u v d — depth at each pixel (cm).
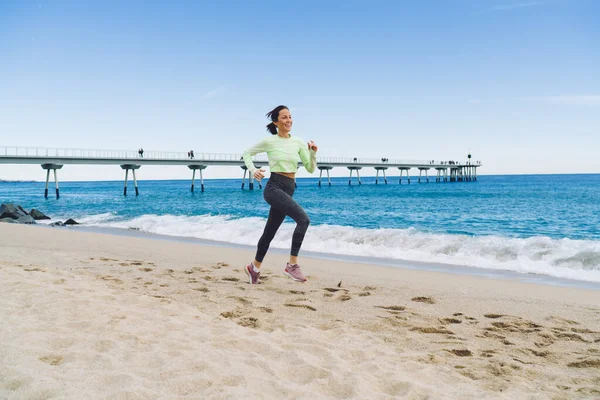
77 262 628
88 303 337
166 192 6156
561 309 414
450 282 552
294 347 271
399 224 1675
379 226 1599
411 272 626
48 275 457
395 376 228
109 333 267
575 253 737
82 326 278
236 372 212
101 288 416
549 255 746
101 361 217
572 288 518
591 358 277
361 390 204
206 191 6247
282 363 239
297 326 331
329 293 464
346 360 255
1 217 1945
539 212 2239
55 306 322
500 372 249
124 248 831
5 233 1096
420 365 252
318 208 2662
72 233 1128
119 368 209
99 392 178
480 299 453
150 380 197
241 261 691
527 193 4662
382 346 292
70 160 3925
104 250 799
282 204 461
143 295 395
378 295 464
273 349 260
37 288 378
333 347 278
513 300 450
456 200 3475
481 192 5050
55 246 838
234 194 5184
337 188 7175
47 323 279
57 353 223
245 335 287
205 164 5056
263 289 474
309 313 380
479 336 326
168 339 263
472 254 805
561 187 6606
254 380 205
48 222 1850
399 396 203
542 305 430
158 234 1248
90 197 4828
